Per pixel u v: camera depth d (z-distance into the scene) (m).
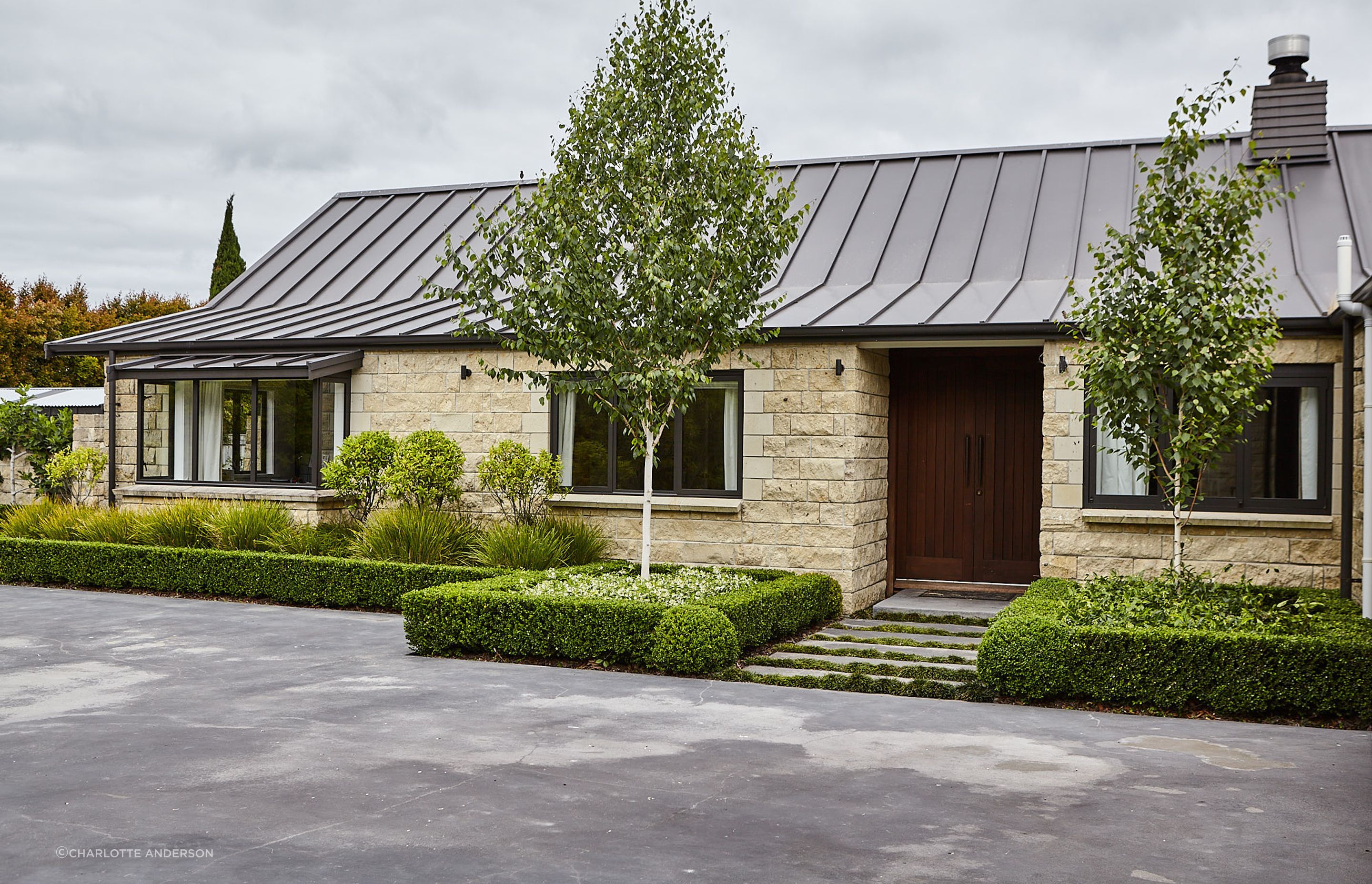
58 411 20.98
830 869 4.63
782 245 10.86
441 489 13.54
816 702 8.07
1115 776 6.11
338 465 13.77
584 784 5.87
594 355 10.78
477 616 9.66
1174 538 9.88
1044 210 14.99
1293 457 11.23
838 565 12.41
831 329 12.20
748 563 12.80
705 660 8.98
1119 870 4.64
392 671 9.06
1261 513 11.26
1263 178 9.12
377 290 17.88
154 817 5.24
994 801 5.63
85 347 15.90
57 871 4.52
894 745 6.79
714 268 10.49
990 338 11.95
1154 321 8.98
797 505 12.59
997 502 14.09
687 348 10.80
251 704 7.77
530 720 7.36
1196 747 6.82
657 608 9.23
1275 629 8.11
